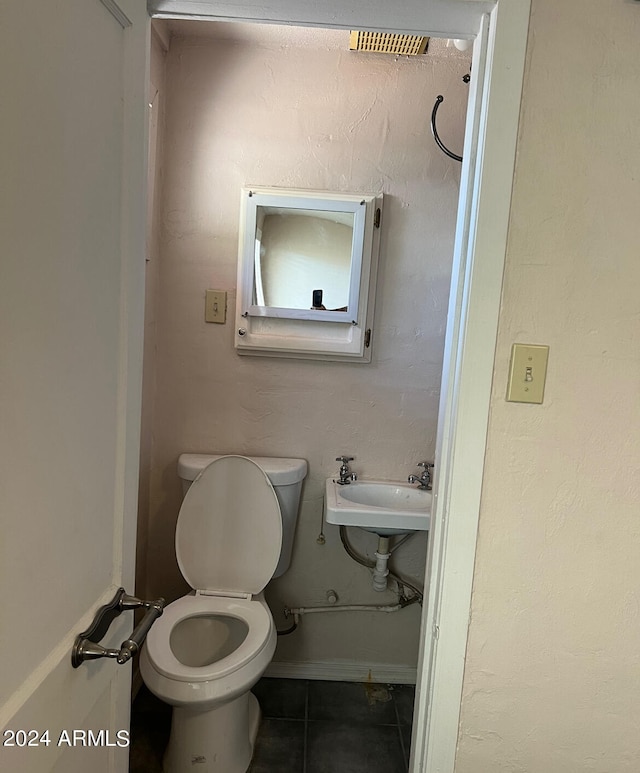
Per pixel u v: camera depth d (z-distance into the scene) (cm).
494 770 119
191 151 190
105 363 88
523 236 104
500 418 108
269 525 188
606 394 108
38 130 65
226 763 163
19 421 65
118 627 99
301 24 106
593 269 105
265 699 203
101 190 83
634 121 102
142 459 195
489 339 105
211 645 180
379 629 215
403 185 193
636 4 100
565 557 112
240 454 205
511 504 110
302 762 174
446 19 103
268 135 190
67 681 80
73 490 80
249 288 193
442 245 195
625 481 110
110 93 84
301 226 192
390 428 204
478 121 104
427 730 118
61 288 73
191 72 187
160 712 193
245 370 201
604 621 114
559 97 101
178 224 194
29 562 69
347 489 197
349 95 189
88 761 90
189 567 190
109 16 83
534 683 116
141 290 100
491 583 112
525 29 99
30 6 62
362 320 195
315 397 202
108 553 94
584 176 103
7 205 59
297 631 215
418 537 210
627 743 118
